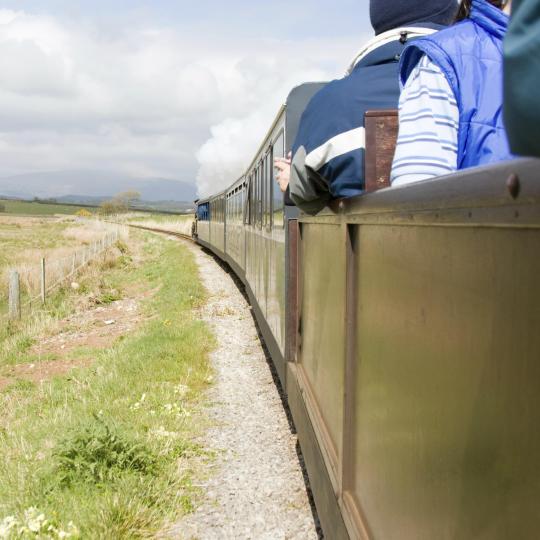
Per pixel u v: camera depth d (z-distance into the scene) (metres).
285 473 5.33
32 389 9.32
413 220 1.64
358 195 2.38
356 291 2.61
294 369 5.14
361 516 2.44
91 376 9.22
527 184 0.93
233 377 8.52
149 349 9.93
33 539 4.00
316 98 2.82
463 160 1.80
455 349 1.38
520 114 0.82
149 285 21.81
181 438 6.02
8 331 13.86
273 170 7.89
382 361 2.11
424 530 1.62
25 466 5.45
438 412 1.50
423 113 1.82
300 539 4.33
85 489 4.84
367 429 2.36
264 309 9.00
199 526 4.51
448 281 1.42
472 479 1.28
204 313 14.05
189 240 51.72
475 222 1.19
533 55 0.80
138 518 4.48
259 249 10.21
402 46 2.59
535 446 1.00
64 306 16.64
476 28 1.86
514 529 1.08
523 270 1.04
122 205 144.38
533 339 1.00
